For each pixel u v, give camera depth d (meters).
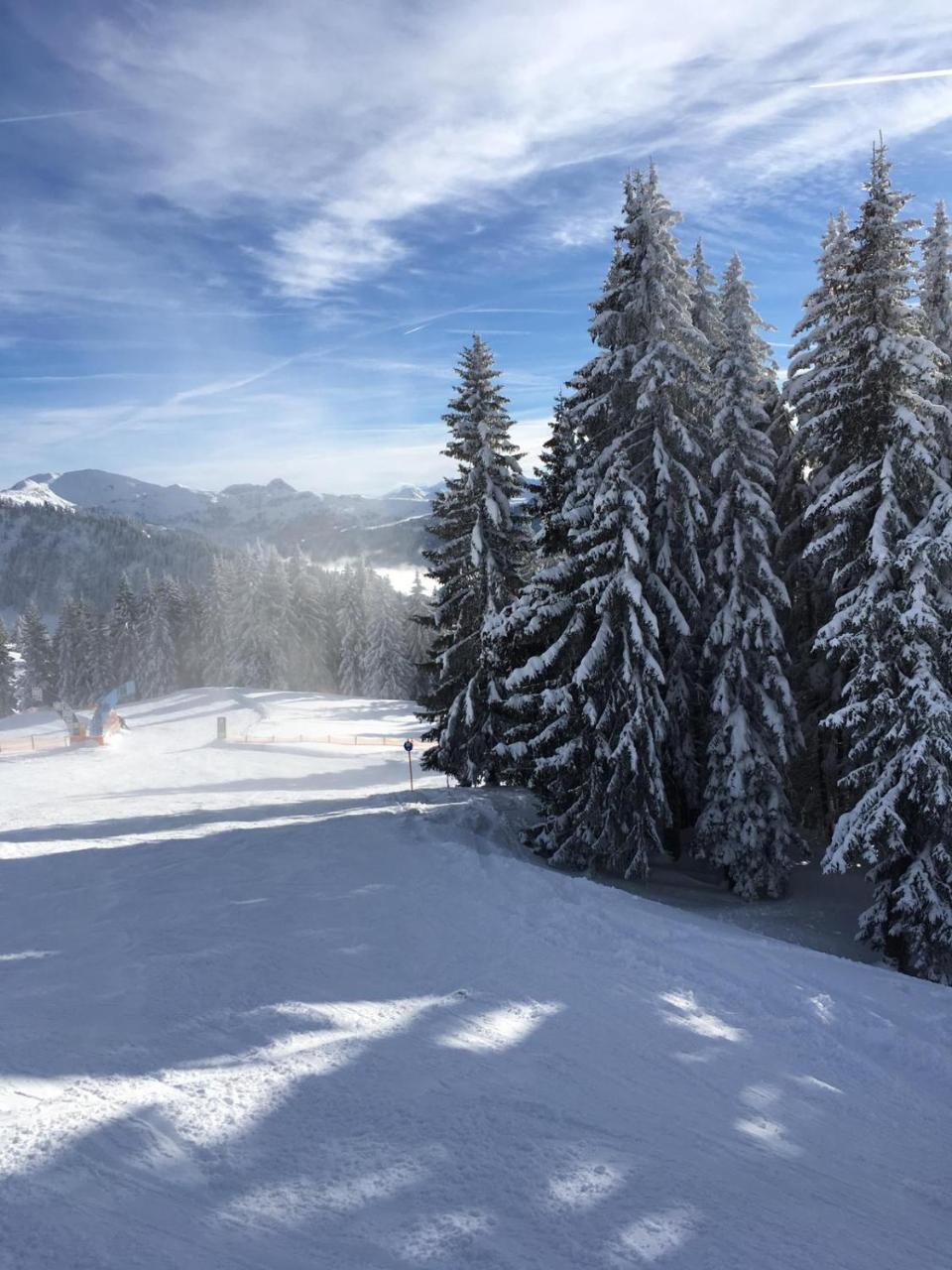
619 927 9.80
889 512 15.27
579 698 18.33
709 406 20.16
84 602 105.12
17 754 41.25
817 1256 3.99
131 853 14.20
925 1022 7.95
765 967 8.86
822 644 15.90
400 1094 5.25
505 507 25.06
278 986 7.23
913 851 15.42
